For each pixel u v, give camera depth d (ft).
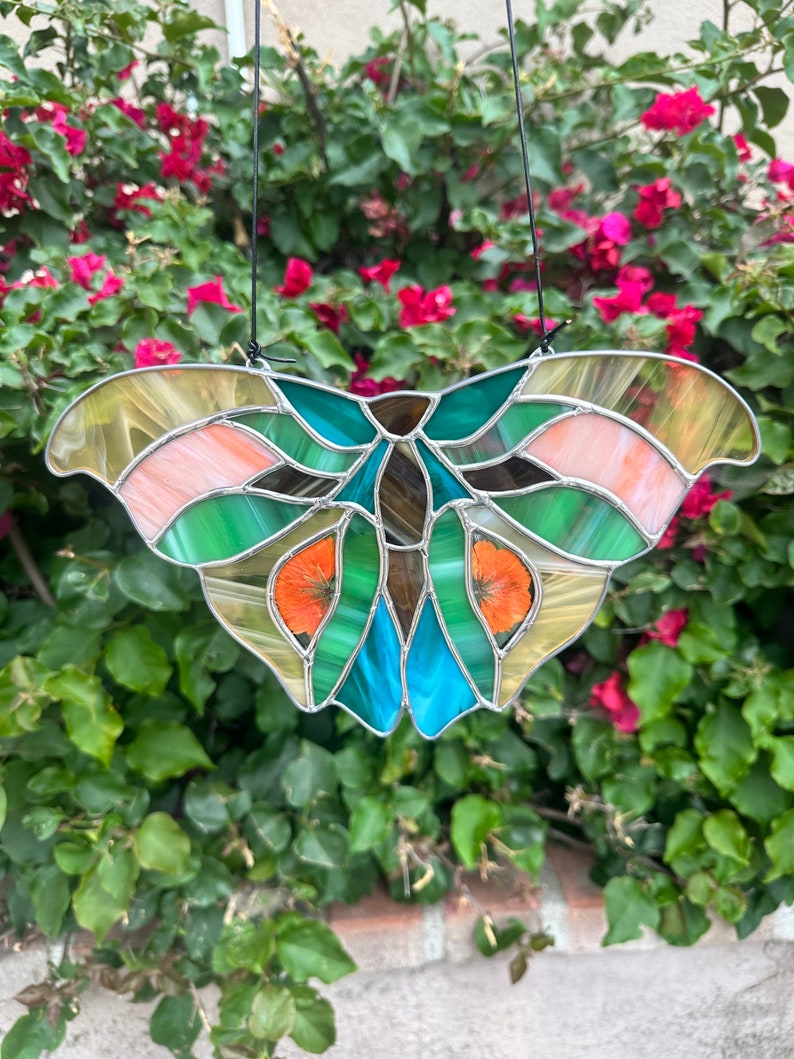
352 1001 1.82
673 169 1.78
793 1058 2.06
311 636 1.24
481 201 1.91
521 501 1.20
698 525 1.68
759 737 1.68
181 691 1.68
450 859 1.85
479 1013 1.87
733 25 2.52
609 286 1.85
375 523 1.19
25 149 1.69
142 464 1.13
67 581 1.52
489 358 1.56
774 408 1.61
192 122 1.97
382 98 2.02
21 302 1.54
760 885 1.84
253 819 1.66
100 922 1.52
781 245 1.68
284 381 1.11
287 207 1.98
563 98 1.93
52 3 2.11
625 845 1.81
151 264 1.64
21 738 1.58
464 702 1.30
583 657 1.87
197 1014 1.70
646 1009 1.93
